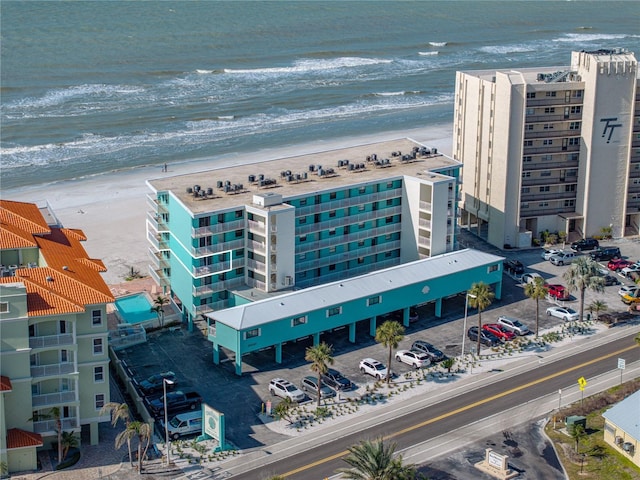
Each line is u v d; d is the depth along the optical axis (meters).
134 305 127.88
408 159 145.50
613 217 159.38
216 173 138.88
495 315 130.75
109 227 163.00
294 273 127.06
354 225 135.12
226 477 91.81
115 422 95.88
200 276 121.56
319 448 97.19
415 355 115.25
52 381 94.81
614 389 109.75
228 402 107.12
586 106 152.75
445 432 100.62
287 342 122.00
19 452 91.62
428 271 128.88
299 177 135.38
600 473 93.31
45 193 181.12
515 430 101.19
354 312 121.06
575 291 138.00
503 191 152.38
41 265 104.69
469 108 158.75
